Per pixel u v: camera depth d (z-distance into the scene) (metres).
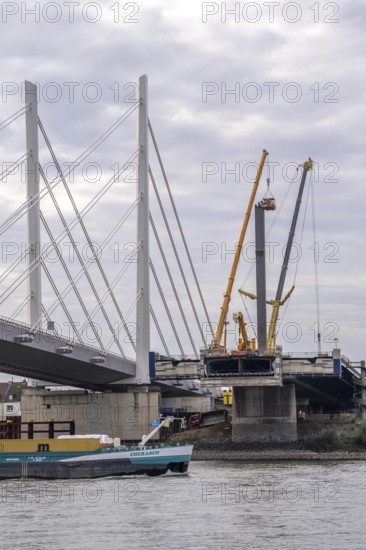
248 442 135.62
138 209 141.25
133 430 143.00
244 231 154.25
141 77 143.50
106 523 63.84
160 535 59.31
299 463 120.19
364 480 90.00
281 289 167.88
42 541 57.84
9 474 98.38
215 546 55.88
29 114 128.00
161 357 145.00
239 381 133.25
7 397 197.62
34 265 123.56
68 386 150.88
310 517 65.12
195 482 89.44
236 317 144.50
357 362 146.12
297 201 172.38
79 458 97.69
